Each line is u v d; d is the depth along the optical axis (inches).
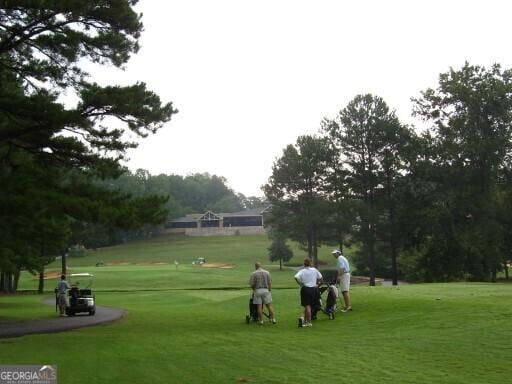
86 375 376.5
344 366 374.9
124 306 1278.3
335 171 2487.7
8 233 920.3
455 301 637.3
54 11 728.3
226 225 6402.6
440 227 2089.1
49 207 696.4
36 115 721.0
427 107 2235.5
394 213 2260.1
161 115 781.9
